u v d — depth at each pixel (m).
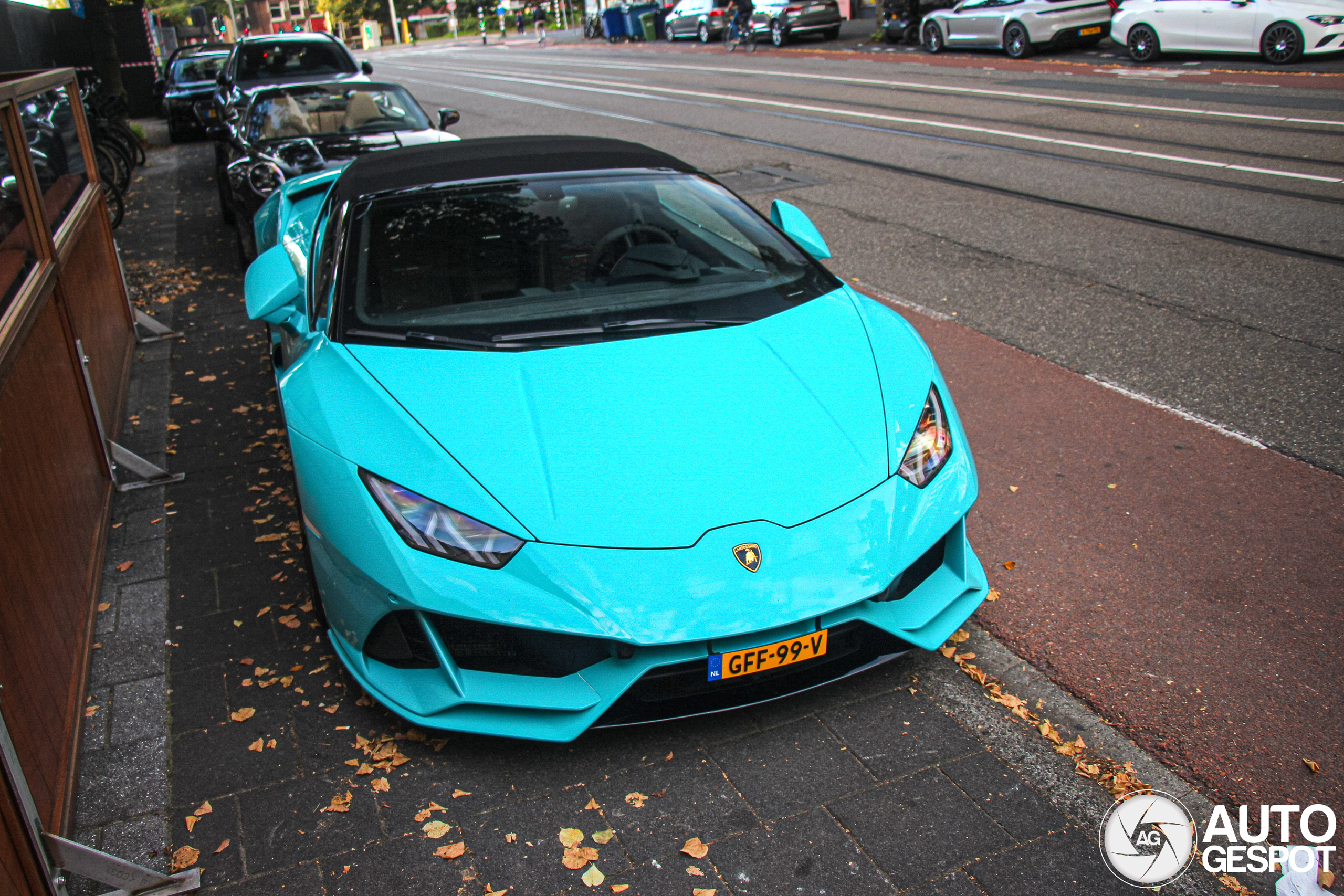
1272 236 6.61
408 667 2.40
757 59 23.41
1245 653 2.68
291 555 3.43
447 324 2.87
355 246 3.18
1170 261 6.23
